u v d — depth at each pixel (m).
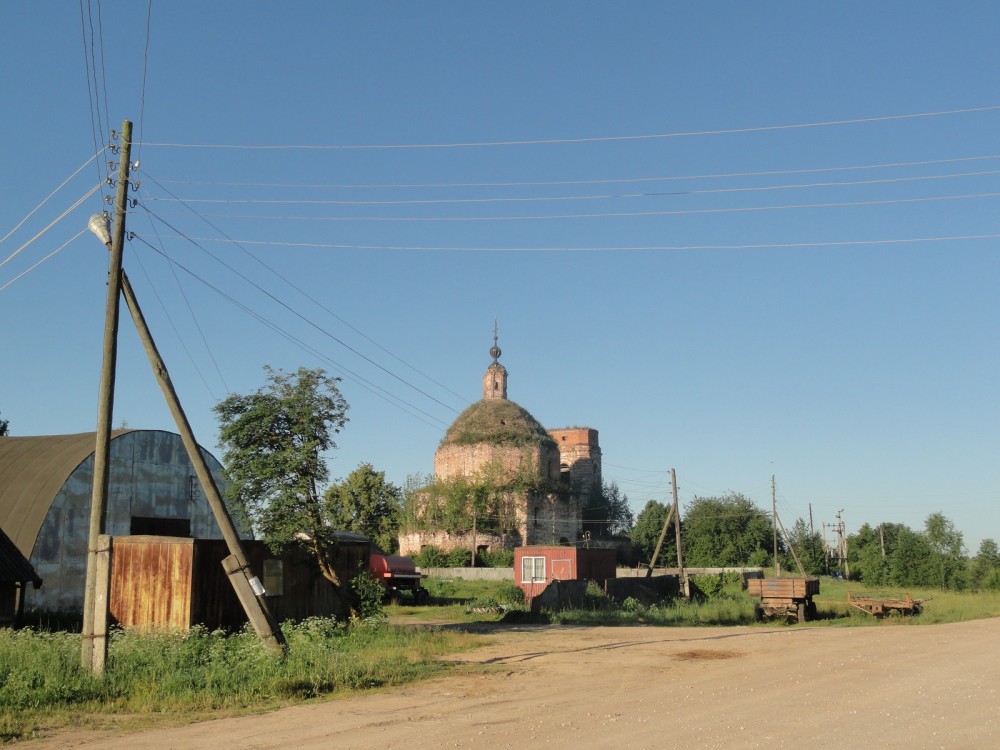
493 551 80.69
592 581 42.62
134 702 13.70
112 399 17.19
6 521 28.11
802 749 9.90
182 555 23.52
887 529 96.31
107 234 17.77
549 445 89.25
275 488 24.92
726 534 97.00
